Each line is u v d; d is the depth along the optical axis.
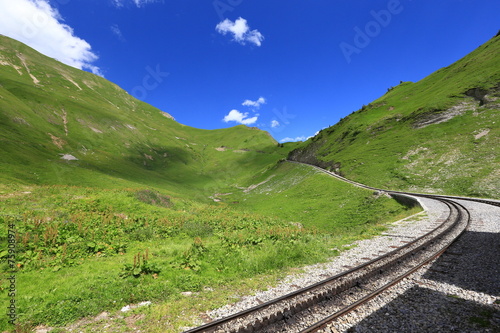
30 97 141.00
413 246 14.95
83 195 32.41
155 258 13.44
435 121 93.62
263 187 129.50
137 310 7.86
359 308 7.88
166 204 39.62
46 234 14.14
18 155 70.50
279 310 7.56
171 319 7.39
